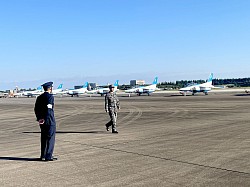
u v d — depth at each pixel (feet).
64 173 20.89
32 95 388.37
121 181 18.67
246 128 41.83
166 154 26.43
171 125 48.19
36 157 26.71
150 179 18.98
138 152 27.68
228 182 17.95
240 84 636.07
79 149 30.01
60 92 339.57
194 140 33.24
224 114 64.90
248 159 23.72
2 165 23.75
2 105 148.36
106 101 41.50
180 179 18.81
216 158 24.30
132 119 60.54
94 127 49.26
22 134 43.11
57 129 47.52
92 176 19.95
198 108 86.02
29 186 17.98
